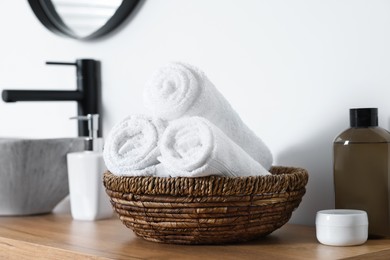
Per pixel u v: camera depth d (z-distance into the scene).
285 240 1.03
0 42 1.92
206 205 0.94
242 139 1.08
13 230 1.23
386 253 0.93
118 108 1.55
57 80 1.72
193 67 1.03
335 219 0.95
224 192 0.93
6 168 1.39
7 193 1.40
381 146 1.00
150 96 1.03
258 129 1.27
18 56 1.86
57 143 1.43
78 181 1.34
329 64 1.15
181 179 0.94
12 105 1.88
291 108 1.21
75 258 0.97
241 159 0.98
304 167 1.19
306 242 1.01
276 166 1.18
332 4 1.14
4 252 1.14
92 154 1.35
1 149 1.38
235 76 1.31
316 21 1.17
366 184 1.01
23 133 1.85
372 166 1.00
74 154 1.36
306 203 1.19
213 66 1.35
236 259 0.89
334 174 1.05
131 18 1.51
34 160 1.40
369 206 1.01
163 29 1.45
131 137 1.05
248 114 1.29
